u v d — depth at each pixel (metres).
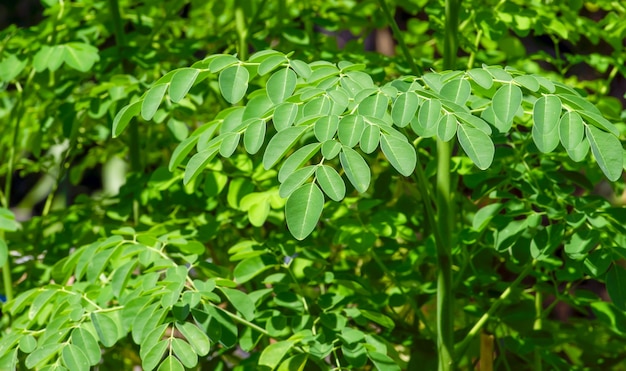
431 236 0.64
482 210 0.60
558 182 0.62
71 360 0.54
